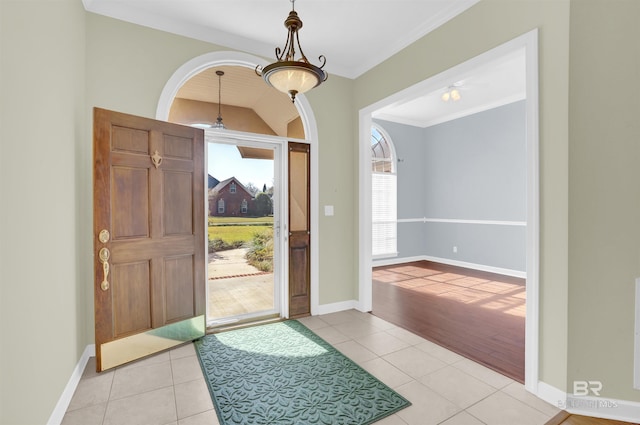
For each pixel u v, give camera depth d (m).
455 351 2.68
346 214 3.86
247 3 2.61
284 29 3.00
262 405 1.94
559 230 1.94
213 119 4.82
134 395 2.05
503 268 5.66
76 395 2.05
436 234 6.87
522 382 2.21
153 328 2.64
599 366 1.89
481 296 4.34
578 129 1.89
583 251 1.90
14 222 1.33
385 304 4.02
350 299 3.89
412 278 5.40
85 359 2.47
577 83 1.88
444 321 3.40
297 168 3.58
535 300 2.05
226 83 4.20
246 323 3.35
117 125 2.46
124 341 2.47
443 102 5.68
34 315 1.52
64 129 2.01
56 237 1.84
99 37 2.62
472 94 5.27
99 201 2.35
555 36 1.94
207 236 3.31
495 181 5.76
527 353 2.10
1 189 1.23
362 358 2.55
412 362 2.49
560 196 1.93
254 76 4.01
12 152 1.32
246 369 2.38
